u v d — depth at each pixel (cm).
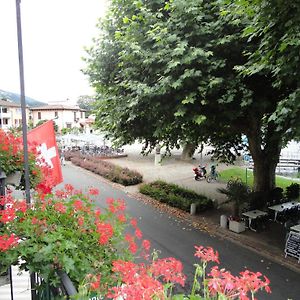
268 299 707
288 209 1266
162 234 1130
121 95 1094
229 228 1160
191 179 2233
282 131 817
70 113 6744
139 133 1168
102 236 312
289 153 3086
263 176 1388
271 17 564
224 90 906
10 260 277
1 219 316
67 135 4256
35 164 544
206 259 254
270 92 978
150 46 937
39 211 346
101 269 287
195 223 1253
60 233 296
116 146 1357
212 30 870
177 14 849
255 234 1120
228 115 938
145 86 874
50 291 272
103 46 1176
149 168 2714
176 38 837
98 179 2270
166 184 1800
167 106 903
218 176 2283
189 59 786
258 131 1293
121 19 1101
